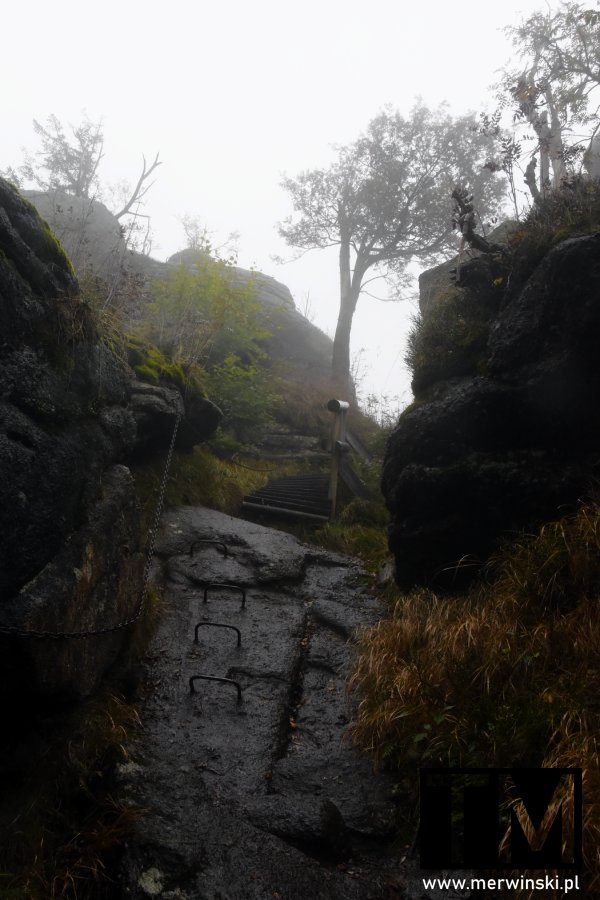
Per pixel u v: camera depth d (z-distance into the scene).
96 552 3.93
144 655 4.66
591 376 4.48
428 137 16.78
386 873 3.20
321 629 5.50
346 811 3.52
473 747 3.44
